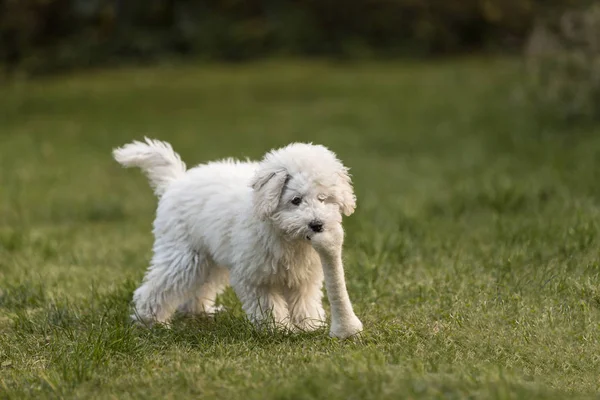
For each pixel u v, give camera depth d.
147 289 8.70
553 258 10.16
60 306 9.31
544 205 13.56
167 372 7.08
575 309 8.50
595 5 20.88
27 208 17.03
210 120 28.42
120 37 41.53
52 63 39.31
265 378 6.66
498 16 41.28
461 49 42.06
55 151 23.67
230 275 8.29
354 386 6.19
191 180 8.64
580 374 7.00
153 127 27.33
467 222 13.17
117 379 6.95
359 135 25.08
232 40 41.66
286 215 7.45
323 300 9.67
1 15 39.38
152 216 16.42
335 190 7.54
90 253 12.88
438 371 6.73
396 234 11.90
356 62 40.38
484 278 9.63
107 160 22.55
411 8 42.59
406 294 9.44
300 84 34.94
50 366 7.46
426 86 33.16
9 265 11.89
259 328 8.02
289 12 43.16
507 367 6.95
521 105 24.95
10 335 8.61
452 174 18.52
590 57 20.92
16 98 33.00
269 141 24.52
